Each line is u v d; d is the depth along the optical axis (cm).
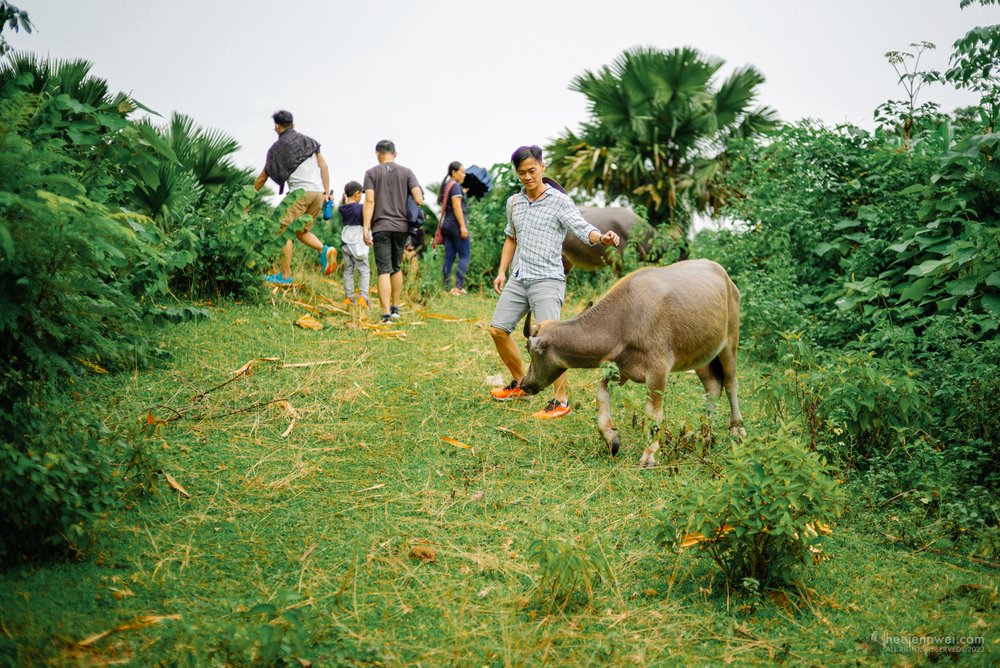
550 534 425
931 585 386
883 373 528
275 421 563
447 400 625
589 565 358
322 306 850
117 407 554
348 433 554
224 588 366
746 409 633
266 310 815
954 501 452
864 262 763
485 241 1180
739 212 917
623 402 537
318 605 355
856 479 481
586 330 531
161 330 706
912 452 501
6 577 354
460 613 354
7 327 384
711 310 536
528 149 591
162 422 482
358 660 317
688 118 1498
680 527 382
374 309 887
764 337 766
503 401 630
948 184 740
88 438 427
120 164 495
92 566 373
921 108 830
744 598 374
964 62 694
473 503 466
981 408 503
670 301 522
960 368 549
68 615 329
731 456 385
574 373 704
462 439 557
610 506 463
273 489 468
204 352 675
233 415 565
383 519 441
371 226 814
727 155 1464
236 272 832
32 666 293
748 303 776
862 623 354
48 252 366
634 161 1480
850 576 395
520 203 607
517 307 615
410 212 820
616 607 363
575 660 323
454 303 964
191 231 802
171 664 300
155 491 436
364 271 853
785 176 907
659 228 1046
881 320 662
